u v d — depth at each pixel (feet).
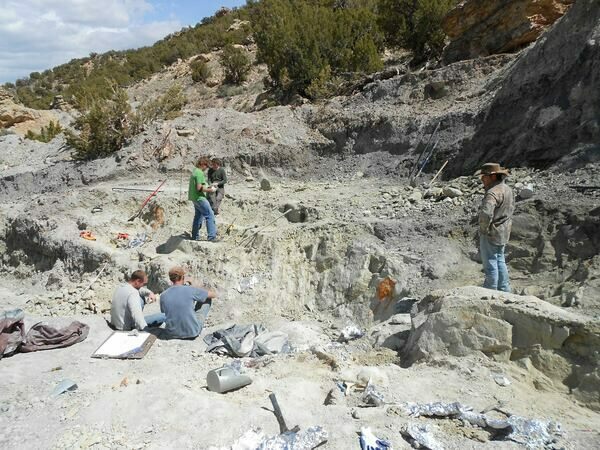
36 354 22.48
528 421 14.30
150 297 29.04
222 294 29.84
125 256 35.50
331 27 78.13
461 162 36.78
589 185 25.54
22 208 46.39
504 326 17.84
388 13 65.67
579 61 31.35
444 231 28.55
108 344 22.93
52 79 180.34
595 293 20.18
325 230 31.35
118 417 15.78
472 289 20.20
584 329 16.52
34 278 40.29
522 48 46.34
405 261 27.50
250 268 31.27
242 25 138.41
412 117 43.19
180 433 14.83
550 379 16.57
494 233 20.67
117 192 43.70
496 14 48.24
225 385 17.26
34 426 15.62
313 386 17.58
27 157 64.75
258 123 51.19
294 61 77.77
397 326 22.58
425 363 18.53
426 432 14.11
